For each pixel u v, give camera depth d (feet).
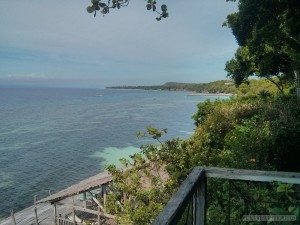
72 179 131.44
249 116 56.49
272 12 48.88
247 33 58.39
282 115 44.37
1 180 130.41
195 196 8.06
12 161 160.97
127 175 25.58
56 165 152.76
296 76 85.30
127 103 621.72
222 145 46.21
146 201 24.14
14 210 98.27
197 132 59.57
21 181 129.08
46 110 463.42
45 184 125.29
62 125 292.61
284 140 34.88
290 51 65.21
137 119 337.93
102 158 165.99
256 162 31.40
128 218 23.43
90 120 329.31
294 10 44.98
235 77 101.86
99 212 63.36
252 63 91.81
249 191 13.78
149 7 11.73
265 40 52.13
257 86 152.05
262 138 35.32
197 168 8.14
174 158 24.64
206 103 80.38
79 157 168.25
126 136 228.43
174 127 282.36
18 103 650.43
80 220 69.97
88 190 64.49
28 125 296.30
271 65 80.89
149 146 25.48
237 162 27.94
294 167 35.29
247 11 51.06
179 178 23.91
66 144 202.18
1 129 272.51
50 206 90.99
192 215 8.09
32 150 185.88
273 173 7.88
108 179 65.21
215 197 16.19
